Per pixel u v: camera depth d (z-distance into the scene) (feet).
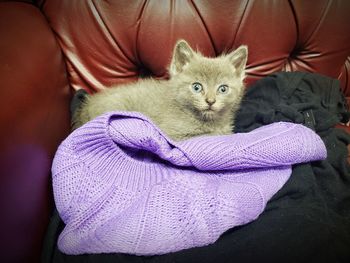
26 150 0.46
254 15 0.82
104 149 0.54
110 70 0.85
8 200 0.41
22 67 0.54
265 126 0.69
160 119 0.80
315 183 0.61
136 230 0.47
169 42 0.83
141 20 0.80
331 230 0.53
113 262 0.48
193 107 0.79
